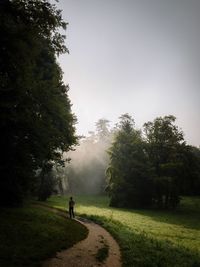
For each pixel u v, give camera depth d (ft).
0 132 75.15
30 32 54.13
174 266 48.19
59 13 58.75
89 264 42.98
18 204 98.37
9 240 49.44
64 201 217.15
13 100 64.28
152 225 122.93
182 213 199.21
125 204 221.25
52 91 85.40
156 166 240.12
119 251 54.60
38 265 38.58
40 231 61.36
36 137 80.02
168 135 242.99
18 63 56.95
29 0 53.36
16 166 86.07
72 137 114.32
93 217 110.63
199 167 255.50
